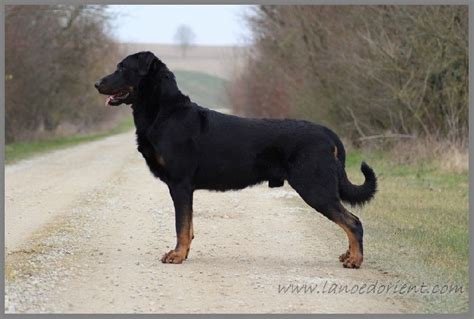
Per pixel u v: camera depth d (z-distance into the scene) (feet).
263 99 121.08
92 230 35.47
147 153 29.40
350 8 73.87
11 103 98.53
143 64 28.89
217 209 42.63
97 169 67.41
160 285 25.07
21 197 47.39
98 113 161.58
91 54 125.39
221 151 28.73
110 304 22.81
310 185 27.96
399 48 67.82
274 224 37.47
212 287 24.86
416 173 57.21
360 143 78.07
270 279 25.93
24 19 97.81
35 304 22.66
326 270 27.40
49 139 117.80
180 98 29.19
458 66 64.90
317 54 82.94
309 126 28.60
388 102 71.31
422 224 36.35
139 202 45.16
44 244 31.78
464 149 61.00
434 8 62.90
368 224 36.55
